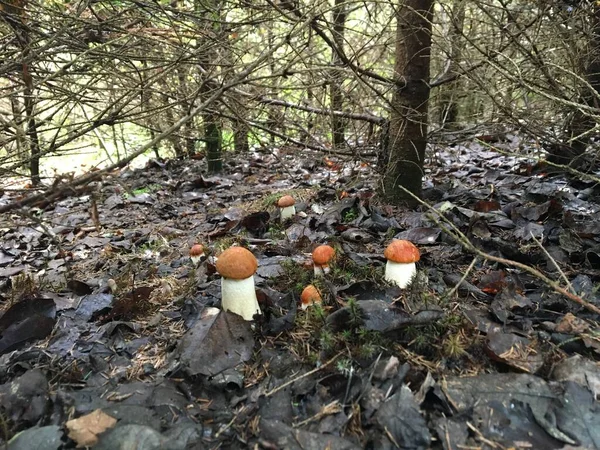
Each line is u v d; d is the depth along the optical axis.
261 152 2.05
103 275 0.86
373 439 0.41
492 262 0.75
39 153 0.65
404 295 0.60
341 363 0.48
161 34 0.87
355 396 0.45
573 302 0.60
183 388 0.48
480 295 0.64
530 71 1.04
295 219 1.07
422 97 1.04
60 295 0.74
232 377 0.49
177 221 1.24
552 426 0.41
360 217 0.99
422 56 1.00
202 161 1.99
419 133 1.05
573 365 0.47
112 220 1.28
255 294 0.61
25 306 0.63
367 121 1.18
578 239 0.77
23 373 0.53
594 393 0.44
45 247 1.08
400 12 0.99
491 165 1.51
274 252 0.87
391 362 0.48
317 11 0.92
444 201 1.09
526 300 0.60
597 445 0.39
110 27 0.80
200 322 0.56
